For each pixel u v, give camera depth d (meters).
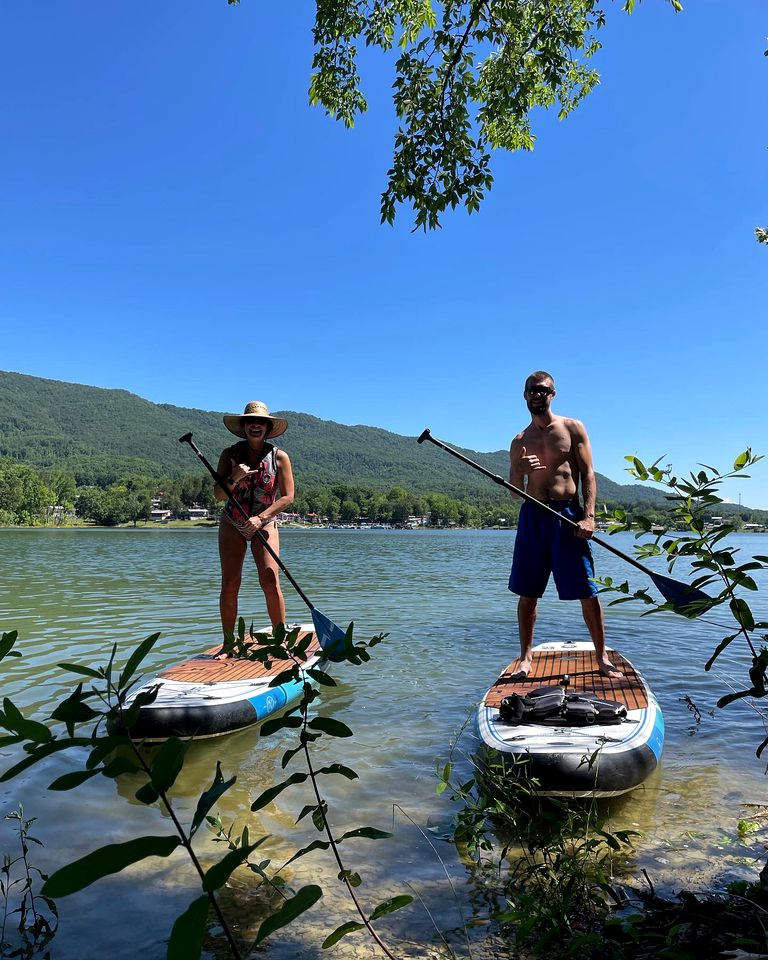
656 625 9.34
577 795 3.56
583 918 2.47
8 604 11.19
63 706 1.06
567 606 11.39
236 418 5.90
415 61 5.80
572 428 5.48
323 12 6.18
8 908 2.65
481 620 9.79
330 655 1.58
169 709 4.59
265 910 2.65
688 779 4.05
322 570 20.27
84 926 2.54
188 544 42.50
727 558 1.90
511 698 4.22
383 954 2.37
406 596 12.82
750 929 2.20
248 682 5.23
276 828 3.39
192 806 3.65
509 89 6.39
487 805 3.06
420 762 4.28
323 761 4.32
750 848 3.16
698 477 1.97
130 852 0.94
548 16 6.02
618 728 4.05
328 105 6.61
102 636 8.16
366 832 1.71
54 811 3.54
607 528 2.10
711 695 5.83
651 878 2.87
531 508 5.53
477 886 2.84
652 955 2.09
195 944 0.90
